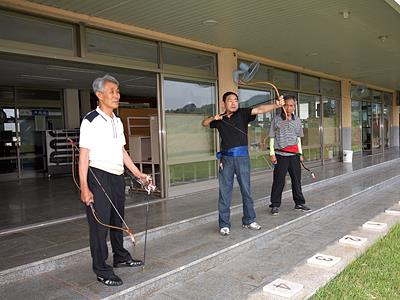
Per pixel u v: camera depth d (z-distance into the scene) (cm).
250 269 335
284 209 512
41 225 415
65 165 928
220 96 659
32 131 917
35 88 924
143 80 866
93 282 287
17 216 462
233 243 373
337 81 1091
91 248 276
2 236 378
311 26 540
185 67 601
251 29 545
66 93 970
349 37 609
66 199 575
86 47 461
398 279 298
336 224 477
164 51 566
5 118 874
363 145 1341
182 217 446
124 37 509
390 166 1017
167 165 570
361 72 991
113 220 297
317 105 997
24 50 403
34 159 916
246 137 400
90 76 790
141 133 689
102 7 425
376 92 1416
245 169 401
